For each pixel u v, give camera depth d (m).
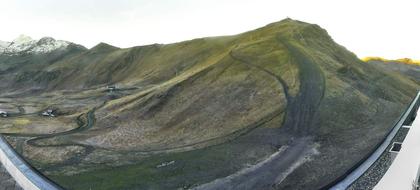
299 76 90.19
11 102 158.88
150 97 98.19
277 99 79.94
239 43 146.00
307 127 65.38
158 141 72.62
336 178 40.81
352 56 124.69
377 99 83.69
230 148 60.41
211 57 148.25
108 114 100.44
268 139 62.12
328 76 91.31
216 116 79.12
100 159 62.56
